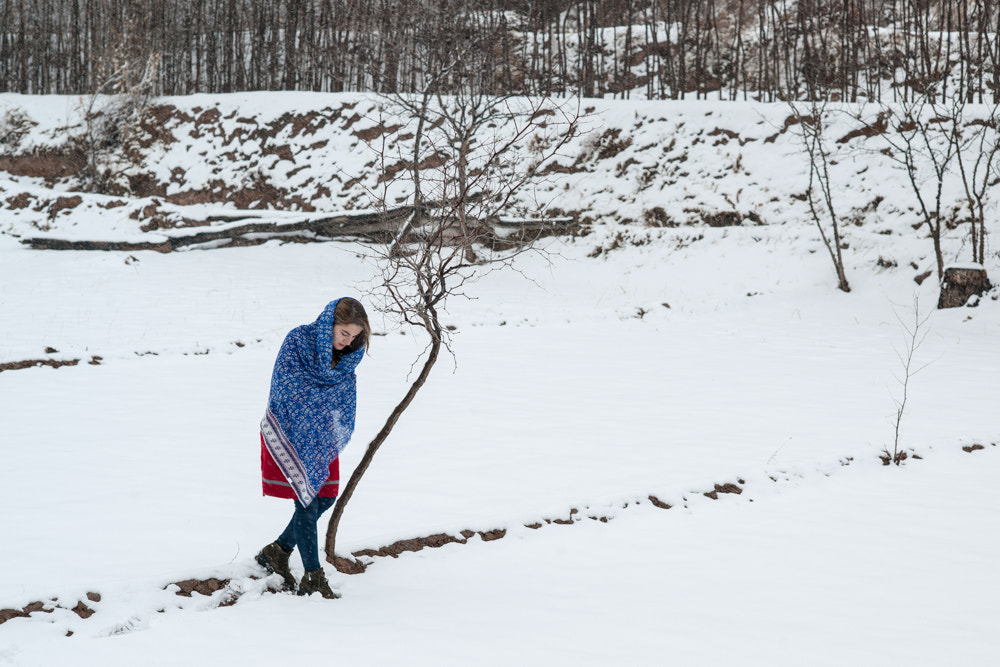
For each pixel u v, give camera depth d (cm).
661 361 1140
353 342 431
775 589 453
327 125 2464
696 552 511
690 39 2797
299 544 430
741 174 2011
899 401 921
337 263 1948
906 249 1702
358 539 505
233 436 747
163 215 2264
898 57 2448
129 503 562
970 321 1441
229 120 2577
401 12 2480
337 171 2339
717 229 1927
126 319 1263
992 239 1659
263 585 443
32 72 3366
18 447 690
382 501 585
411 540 507
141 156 2589
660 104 2200
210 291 1539
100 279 1625
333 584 451
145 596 409
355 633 382
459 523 529
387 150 2320
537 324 1399
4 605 388
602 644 375
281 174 2409
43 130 2684
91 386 917
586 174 2147
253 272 1795
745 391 969
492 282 1819
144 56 2762
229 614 404
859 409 886
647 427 807
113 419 792
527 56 2850
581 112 2231
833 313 1528
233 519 536
